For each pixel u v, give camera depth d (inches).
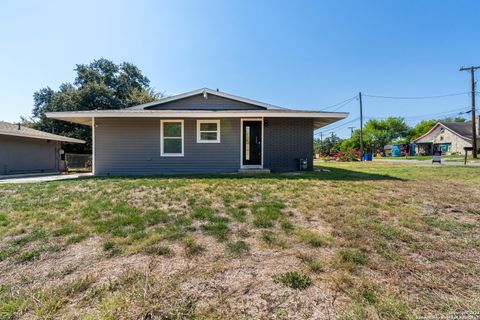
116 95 1032.8
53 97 920.9
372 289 63.0
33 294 60.7
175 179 256.5
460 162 609.9
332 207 141.6
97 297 59.4
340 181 237.6
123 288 63.1
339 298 59.4
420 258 80.9
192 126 341.7
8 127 441.1
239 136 344.2
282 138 351.9
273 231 104.4
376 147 1606.8
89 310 55.0
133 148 336.2
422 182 233.3
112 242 92.5
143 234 99.9
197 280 67.1
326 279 67.6
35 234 101.7
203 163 342.6
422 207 142.2
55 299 58.6
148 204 149.9
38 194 179.2
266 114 315.0
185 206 145.3
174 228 107.4
